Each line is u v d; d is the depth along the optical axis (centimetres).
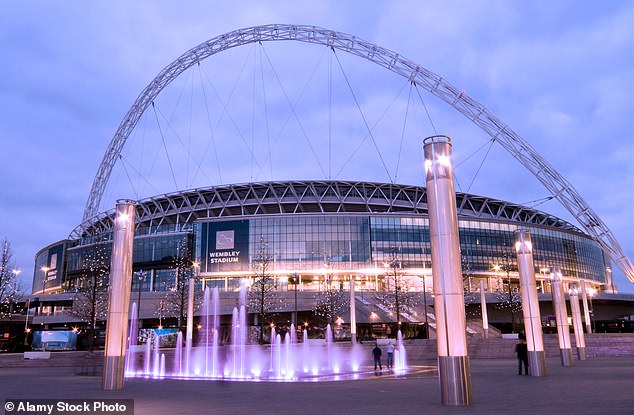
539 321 2669
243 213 11588
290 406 1510
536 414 1251
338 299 8000
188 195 12219
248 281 10400
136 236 11206
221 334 8056
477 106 10019
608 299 10156
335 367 3997
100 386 2289
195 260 10594
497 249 10950
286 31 11350
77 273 11731
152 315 8544
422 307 9069
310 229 10500
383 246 10469
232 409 1455
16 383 2484
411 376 2828
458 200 12500
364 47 10731
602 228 9488
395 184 12169
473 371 3039
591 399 1570
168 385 2386
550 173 9806
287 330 8138
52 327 9238
